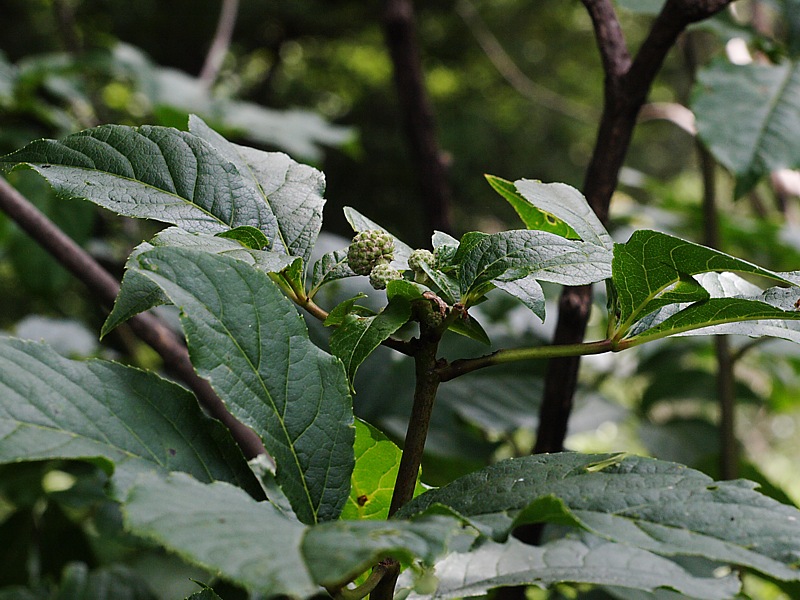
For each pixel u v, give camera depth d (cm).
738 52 130
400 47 151
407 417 124
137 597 124
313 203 76
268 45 615
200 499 63
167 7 543
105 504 130
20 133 169
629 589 94
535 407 125
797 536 65
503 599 95
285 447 69
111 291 98
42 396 67
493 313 149
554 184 78
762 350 148
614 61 93
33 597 121
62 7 212
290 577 60
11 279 306
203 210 74
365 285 121
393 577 69
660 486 67
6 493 131
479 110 620
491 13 632
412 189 566
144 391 70
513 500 68
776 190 186
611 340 73
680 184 521
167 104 181
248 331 69
